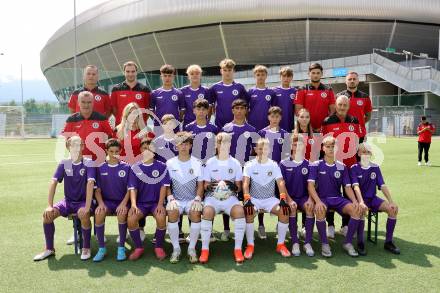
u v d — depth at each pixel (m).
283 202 4.02
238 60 42.81
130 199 4.05
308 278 3.36
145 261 3.84
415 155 13.81
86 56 54.53
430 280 3.30
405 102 30.62
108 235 4.78
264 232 4.65
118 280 3.33
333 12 39.00
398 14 39.47
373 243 4.41
